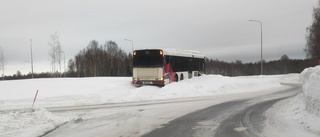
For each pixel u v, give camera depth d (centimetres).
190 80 2867
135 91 2378
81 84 2688
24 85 2616
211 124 1066
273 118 1149
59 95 2117
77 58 8969
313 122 937
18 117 1198
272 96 2162
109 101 1936
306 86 1226
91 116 1301
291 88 3136
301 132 874
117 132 959
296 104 1398
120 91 2373
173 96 2238
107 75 8944
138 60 2667
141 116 1280
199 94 2417
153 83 2608
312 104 1041
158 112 1393
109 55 9131
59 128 1032
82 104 1794
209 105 1634
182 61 2934
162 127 1029
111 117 1265
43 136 909
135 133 941
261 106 1545
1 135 928
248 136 870
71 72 9075
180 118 1211
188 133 928
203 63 3412
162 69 2594
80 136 908
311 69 1291
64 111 1483
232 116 1237
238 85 2953
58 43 5256
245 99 1953
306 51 6150
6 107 1723
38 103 1867
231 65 11106
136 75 2669
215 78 3027
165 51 2644
